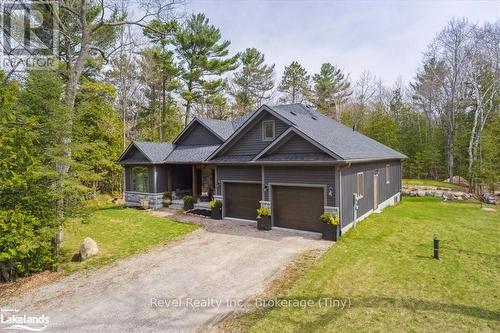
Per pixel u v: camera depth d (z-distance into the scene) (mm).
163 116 32562
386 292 6832
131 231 13609
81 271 9094
